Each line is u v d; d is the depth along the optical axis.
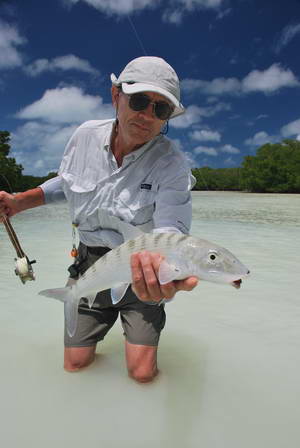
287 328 1.50
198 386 1.10
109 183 1.19
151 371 1.11
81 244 1.32
